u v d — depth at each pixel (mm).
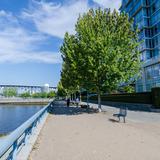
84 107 35000
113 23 25578
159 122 16406
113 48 23844
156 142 9328
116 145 8789
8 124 34281
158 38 53531
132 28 26109
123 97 49219
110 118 18922
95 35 23969
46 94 164250
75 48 24797
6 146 4691
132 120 17625
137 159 6934
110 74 23562
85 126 14047
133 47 24812
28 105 113875
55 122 16281
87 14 25969
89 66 23438
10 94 165750
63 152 7750
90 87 25797
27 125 7598
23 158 6609
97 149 8156
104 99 62875
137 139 9930
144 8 57625
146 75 49469
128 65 23969
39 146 8609
